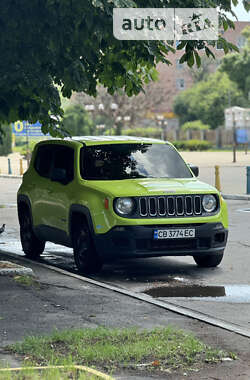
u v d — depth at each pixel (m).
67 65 25.27
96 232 26.02
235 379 14.21
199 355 15.60
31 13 22.88
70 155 28.72
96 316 19.31
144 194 25.94
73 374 13.62
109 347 15.62
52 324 18.39
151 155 28.80
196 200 26.53
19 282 23.55
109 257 26.03
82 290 22.72
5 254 30.62
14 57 24.47
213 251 26.75
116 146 28.80
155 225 25.80
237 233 38.50
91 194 26.50
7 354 15.47
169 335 16.89
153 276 26.56
